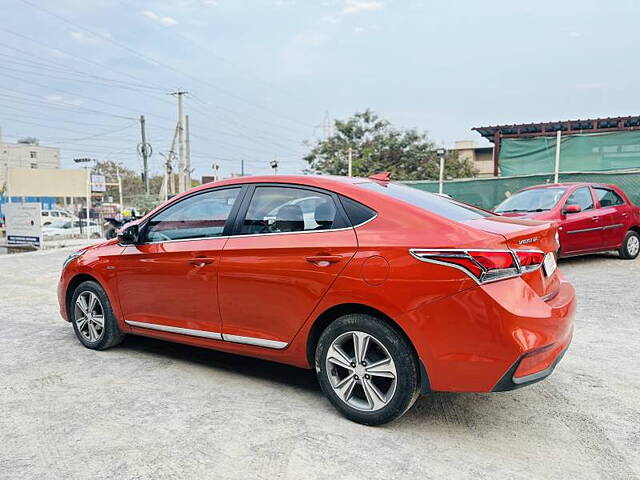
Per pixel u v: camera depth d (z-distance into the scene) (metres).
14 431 2.97
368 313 2.99
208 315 3.69
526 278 2.76
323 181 3.35
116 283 4.29
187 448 2.76
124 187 59.66
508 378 2.60
